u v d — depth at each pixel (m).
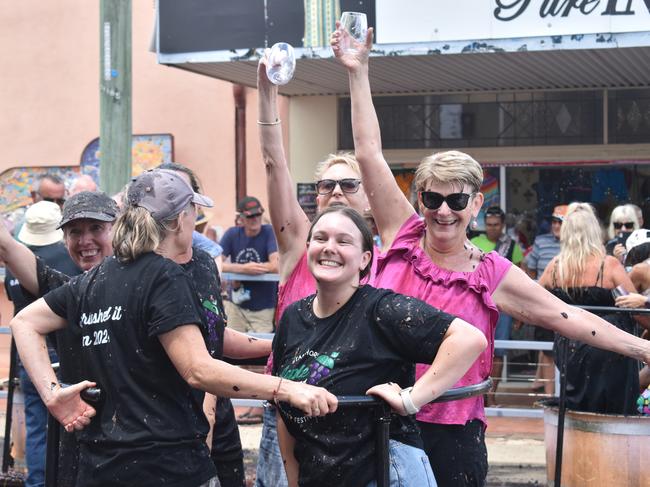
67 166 12.99
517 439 8.09
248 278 8.83
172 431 3.37
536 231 11.12
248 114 12.36
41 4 13.02
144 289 3.39
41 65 13.05
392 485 3.40
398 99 11.44
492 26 8.39
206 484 3.47
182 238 3.69
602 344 4.16
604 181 10.95
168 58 9.20
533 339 9.72
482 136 11.26
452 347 3.30
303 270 4.54
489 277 4.09
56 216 6.12
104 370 3.41
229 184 12.48
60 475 3.69
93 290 3.50
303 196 11.70
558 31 8.24
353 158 5.06
